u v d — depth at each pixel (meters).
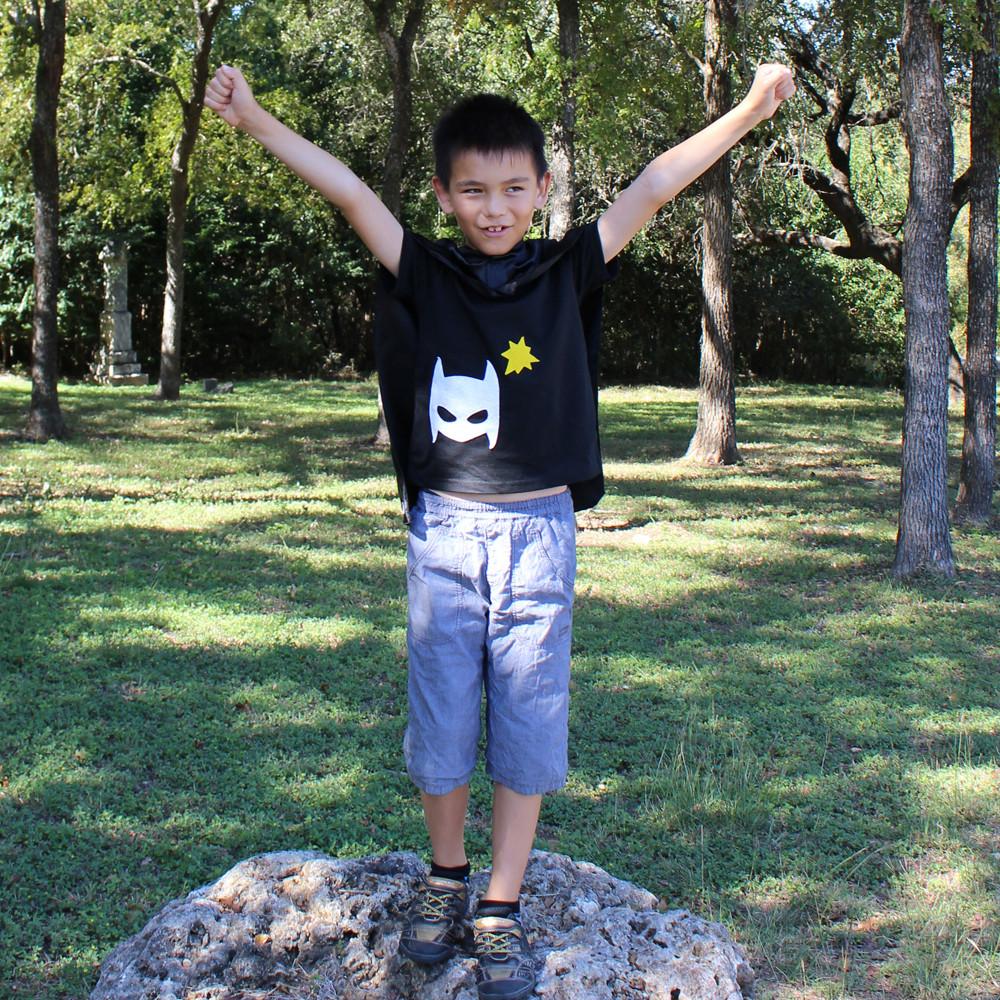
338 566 9.32
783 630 7.98
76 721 5.86
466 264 2.60
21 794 5.03
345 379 30.48
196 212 28.53
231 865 4.51
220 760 5.46
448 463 2.60
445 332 2.58
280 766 5.43
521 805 2.68
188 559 9.45
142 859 4.55
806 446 18.14
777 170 21.28
